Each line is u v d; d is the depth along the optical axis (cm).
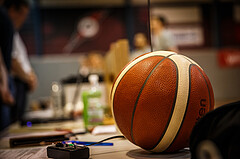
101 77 253
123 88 78
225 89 741
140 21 776
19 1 274
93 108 162
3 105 198
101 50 777
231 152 49
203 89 76
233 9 813
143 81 74
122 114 77
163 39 595
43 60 698
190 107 72
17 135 147
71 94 256
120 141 106
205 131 53
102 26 776
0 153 95
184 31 809
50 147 81
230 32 815
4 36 193
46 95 691
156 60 77
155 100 72
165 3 805
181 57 79
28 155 88
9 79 222
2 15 191
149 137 74
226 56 741
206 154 52
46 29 754
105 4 775
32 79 330
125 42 153
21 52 317
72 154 74
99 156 80
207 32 815
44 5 750
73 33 765
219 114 53
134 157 77
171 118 71
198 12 812
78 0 758
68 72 703
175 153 79
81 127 164
